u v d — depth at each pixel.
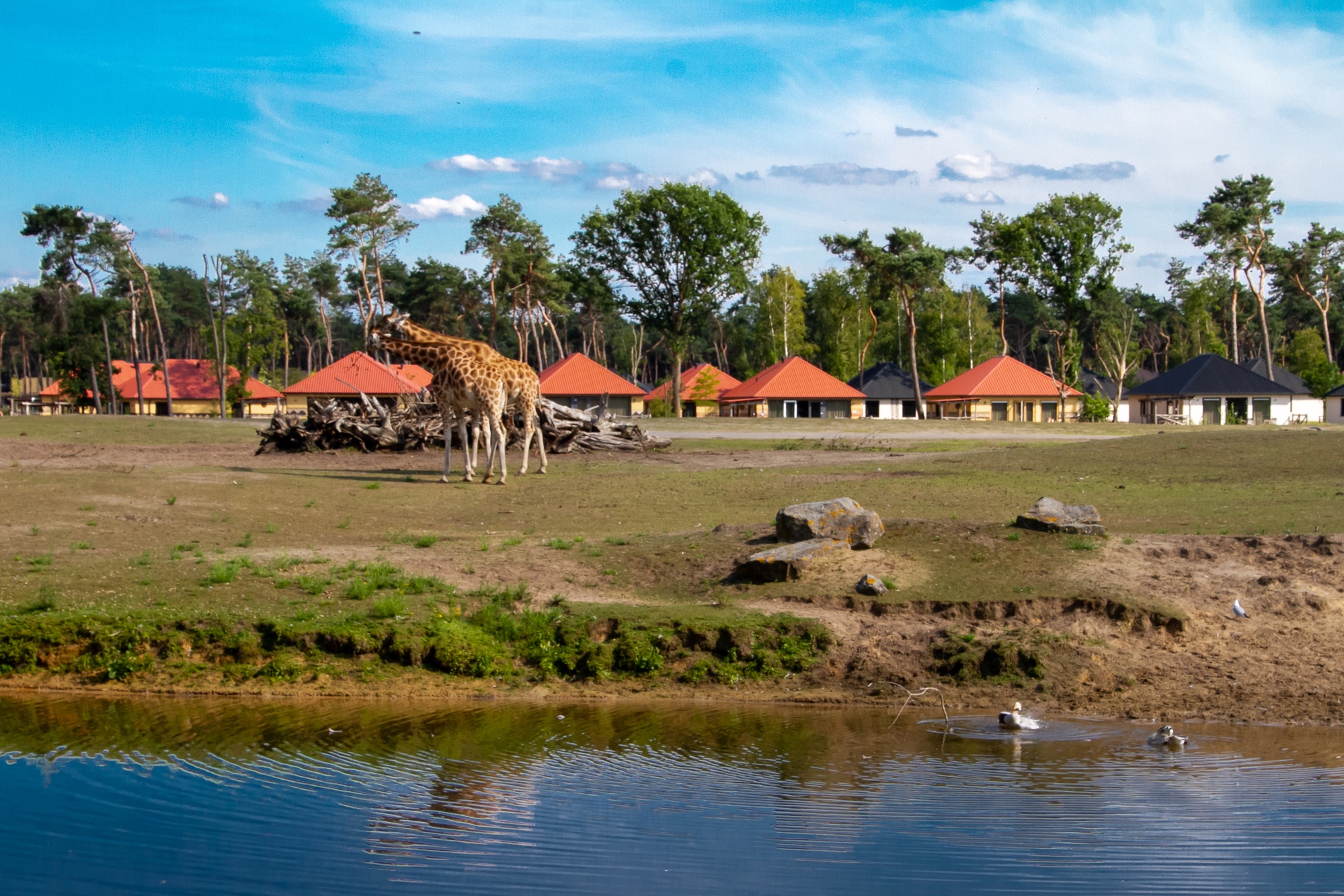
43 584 13.74
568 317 147.00
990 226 78.19
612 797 8.09
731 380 98.56
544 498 22.09
